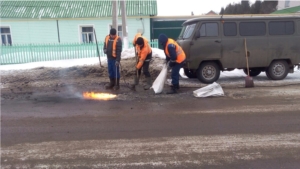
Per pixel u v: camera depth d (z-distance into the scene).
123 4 12.45
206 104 5.95
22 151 3.70
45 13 18.81
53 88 7.89
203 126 4.59
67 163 3.33
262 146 3.77
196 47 7.88
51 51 13.16
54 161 3.39
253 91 7.12
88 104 6.12
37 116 5.29
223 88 7.56
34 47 12.98
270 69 8.58
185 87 7.79
